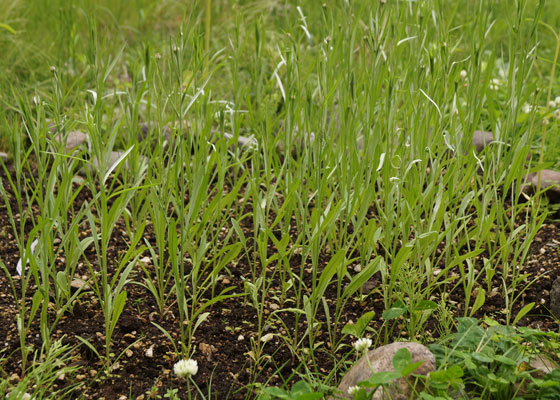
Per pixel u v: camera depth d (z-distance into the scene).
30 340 2.50
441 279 2.97
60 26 5.48
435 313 2.71
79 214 2.48
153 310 2.73
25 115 2.45
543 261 3.04
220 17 6.09
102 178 2.42
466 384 2.19
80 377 2.33
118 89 4.79
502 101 4.76
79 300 2.75
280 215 2.53
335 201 3.39
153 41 5.75
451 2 5.55
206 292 2.85
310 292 2.89
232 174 3.95
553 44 6.02
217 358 2.46
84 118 3.16
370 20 2.80
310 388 2.06
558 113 3.22
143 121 4.25
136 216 3.21
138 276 2.96
